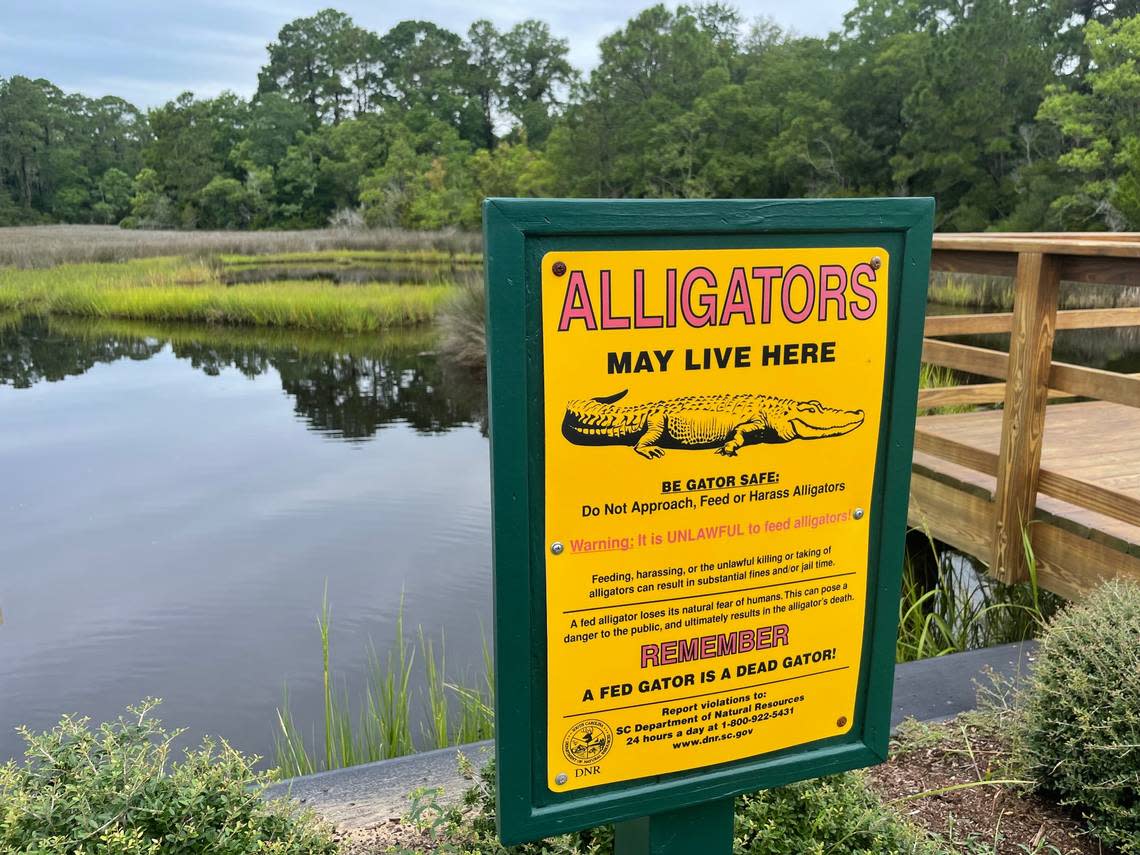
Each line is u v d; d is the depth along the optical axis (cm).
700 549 155
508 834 153
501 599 144
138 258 4462
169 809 182
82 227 9431
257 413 1406
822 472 161
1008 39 4762
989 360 431
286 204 9275
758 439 155
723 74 6650
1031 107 4606
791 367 155
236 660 549
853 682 173
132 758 195
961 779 256
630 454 148
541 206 136
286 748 434
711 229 145
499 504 141
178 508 896
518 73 11994
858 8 7125
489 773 208
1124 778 219
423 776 260
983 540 434
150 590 673
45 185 11956
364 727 414
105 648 574
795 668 167
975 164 4684
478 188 6825
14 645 580
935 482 472
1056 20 6119
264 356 1981
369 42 12731
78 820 175
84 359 2011
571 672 152
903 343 160
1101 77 3947
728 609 159
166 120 9838
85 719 211
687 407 150
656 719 159
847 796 211
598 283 142
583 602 150
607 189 6400
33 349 2175
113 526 838
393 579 684
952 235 500
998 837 228
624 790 160
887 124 5369
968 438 536
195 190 9525
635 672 156
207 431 1281
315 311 2425
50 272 3784
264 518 855
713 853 174
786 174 5584
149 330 2466
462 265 4162
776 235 150
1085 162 3781
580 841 206
